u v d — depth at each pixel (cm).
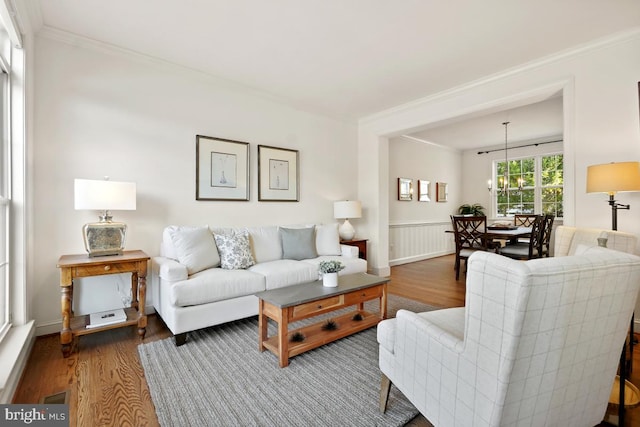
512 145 654
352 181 489
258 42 267
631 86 253
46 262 246
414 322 127
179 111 317
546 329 90
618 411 150
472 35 257
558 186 595
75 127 260
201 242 277
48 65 248
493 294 92
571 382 105
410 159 610
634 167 219
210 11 225
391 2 215
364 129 486
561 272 88
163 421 145
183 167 319
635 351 217
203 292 235
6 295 210
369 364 200
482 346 96
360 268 364
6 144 210
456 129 547
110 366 197
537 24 242
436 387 115
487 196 695
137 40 264
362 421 146
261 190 380
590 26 245
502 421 93
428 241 648
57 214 251
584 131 276
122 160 283
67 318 211
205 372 189
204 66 312
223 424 144
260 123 381
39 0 211
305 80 344
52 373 188
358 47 275
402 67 313
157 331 254
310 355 213
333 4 217
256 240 334
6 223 209
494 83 334
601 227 269
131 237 288
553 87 293
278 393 168
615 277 100
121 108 283
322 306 218
